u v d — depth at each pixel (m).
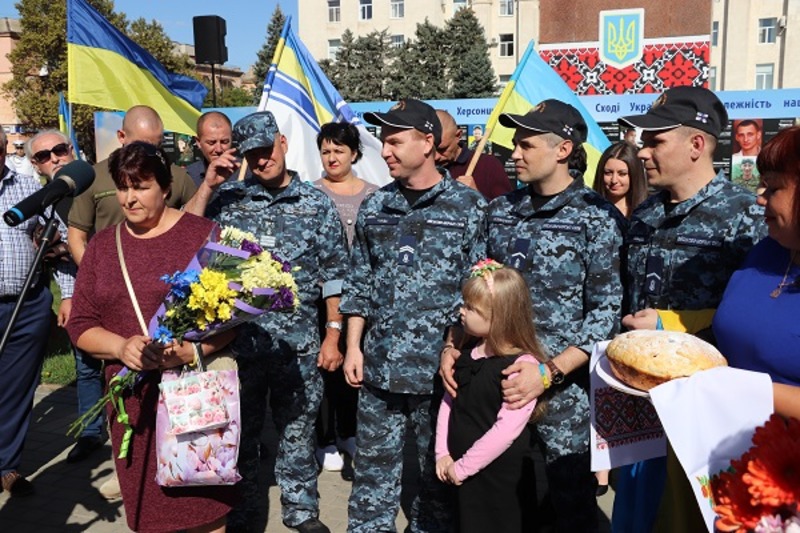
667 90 2.65
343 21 44.41
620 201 4.60
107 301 2.76
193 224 2.87
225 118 4.28
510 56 44.53
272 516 3.93
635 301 2.76
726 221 2.51
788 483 1.52
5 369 4.07
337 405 4.67
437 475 2.95
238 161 3.73
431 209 3.20
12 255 4.01
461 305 3.02
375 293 3.29
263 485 4.35
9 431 4.13
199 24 10.55
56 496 4.21
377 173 5.79
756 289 2.04
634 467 2.66
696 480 1.81
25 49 32.50
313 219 3.67
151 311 2.72
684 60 14.36
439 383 3.17
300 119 5.38
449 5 44.59
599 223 2.85
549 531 2.88
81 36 5.54
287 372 3.62
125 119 4.50
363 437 3.34
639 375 1.94
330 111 5.61
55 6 32.00
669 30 14.32
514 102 5.59
